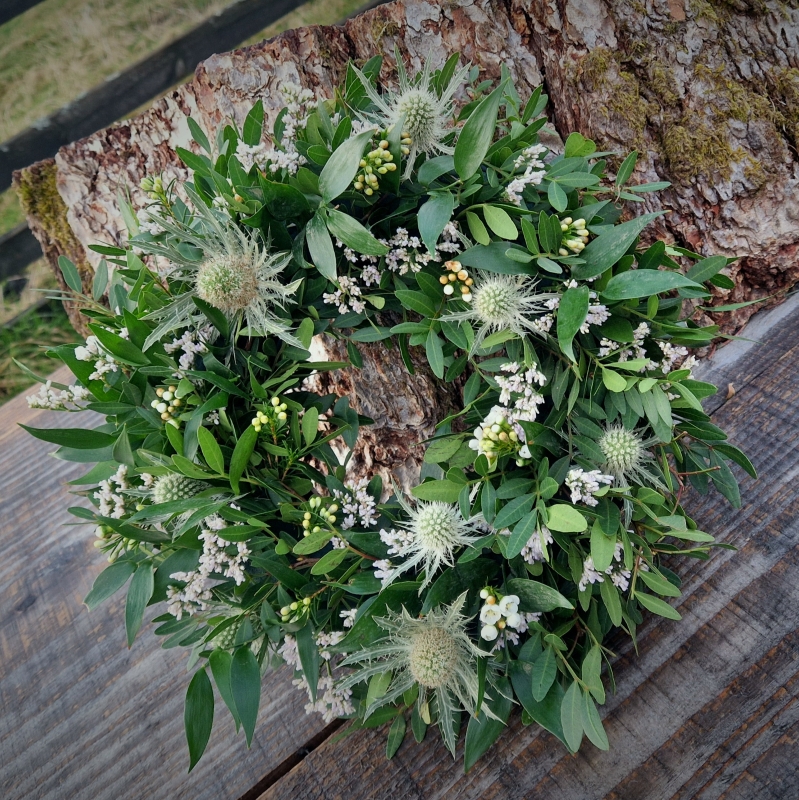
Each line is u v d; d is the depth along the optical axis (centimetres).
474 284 42
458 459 41
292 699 49
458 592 39
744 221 52
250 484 42
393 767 45
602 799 41
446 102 44
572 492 38
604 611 43
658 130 52
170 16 122
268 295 41
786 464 49
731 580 46
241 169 41
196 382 42
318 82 54
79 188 58
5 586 58
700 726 42
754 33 52
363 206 42
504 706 41
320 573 39
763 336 55
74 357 42
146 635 54
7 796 48
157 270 46
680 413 43
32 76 123
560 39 53
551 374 42
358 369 47
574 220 42
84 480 44
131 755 48
